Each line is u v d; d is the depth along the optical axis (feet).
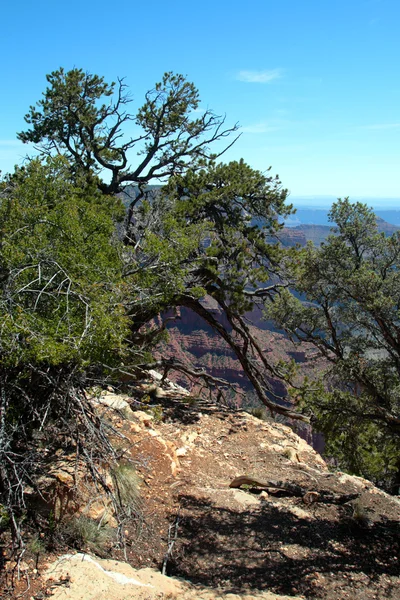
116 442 34.47
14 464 20.80
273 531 31.24
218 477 38.32
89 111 64.03
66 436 26.76
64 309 22.85
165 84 65.26
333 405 37.73
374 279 32.91
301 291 38.60
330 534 32.19
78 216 27.91
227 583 25.23
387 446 38.09
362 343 36.11
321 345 40.52
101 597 19.88
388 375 35.58
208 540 28.78
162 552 26.61
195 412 53.06
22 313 20.92
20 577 20.17
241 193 56.95
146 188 69.36
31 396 22.95
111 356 24.64
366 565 29.17
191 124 67.26
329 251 35.40
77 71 62.54
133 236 49.75
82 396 24.06
